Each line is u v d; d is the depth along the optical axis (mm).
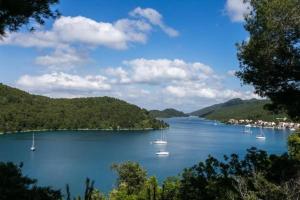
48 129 190750
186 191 11016
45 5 8992
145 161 89000
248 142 135875
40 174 70688
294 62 12711
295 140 18312
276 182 9984
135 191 37719
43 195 7121
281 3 12172
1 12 8484
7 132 170875
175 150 111625
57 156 95625
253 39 13125
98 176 68688
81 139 143375
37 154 98562
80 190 55906
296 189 8922
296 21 12273
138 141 139625
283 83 13562
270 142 135875
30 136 152125
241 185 9602
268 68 13094
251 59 13445
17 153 99250
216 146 122312
